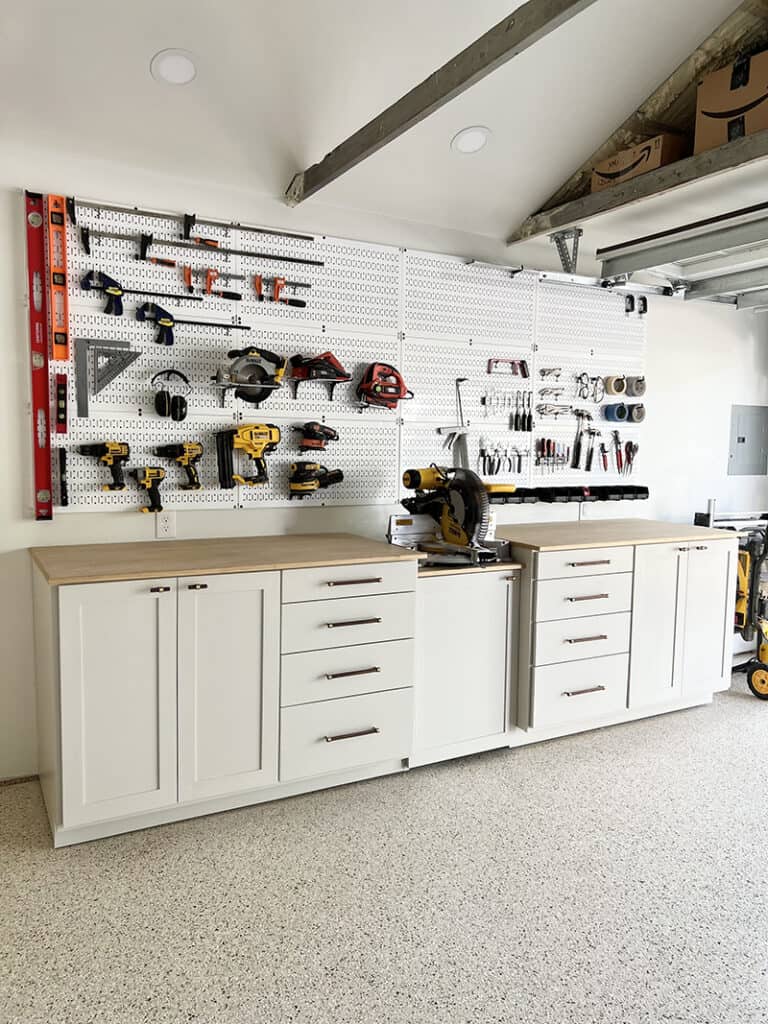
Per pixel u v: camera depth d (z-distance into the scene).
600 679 3.37
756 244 3.52
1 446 2.74
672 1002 1.79
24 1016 1.71
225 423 3.12
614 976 1.87
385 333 3.46
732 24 2.75
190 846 2.44
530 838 2.53
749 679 4.04
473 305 3.70
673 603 3.58
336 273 3.31
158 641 2.39
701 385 4.66
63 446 2.82
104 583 2.29
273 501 3.26
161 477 2.94
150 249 2.91
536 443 3.95
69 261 2.78
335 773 2.88
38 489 2.79
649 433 4.45
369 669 2.79
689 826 2.62
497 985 1.83
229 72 2.56
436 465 3.56
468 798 2.81
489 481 3.80
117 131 2.70
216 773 2.54
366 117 2.85
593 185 3.35
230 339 3.10
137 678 2.37
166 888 2.20
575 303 4.04
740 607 4.13
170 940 1.97
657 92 3.03
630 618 3.43
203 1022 1.70
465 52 2.05
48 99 2.53
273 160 2.97
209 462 3.10
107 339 2.87
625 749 3.29
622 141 3.28
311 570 2.63
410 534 3.24
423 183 3.27
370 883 2.25
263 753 2.62
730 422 4.82
